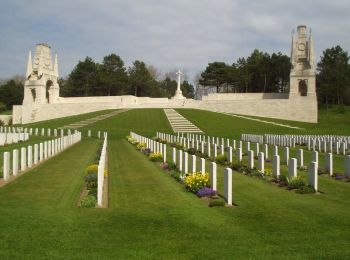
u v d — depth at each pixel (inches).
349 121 3422.7
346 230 384.2
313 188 581.3
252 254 321.7
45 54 4045.3
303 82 3764.8
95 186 609.0
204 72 4965.6
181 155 791.7
